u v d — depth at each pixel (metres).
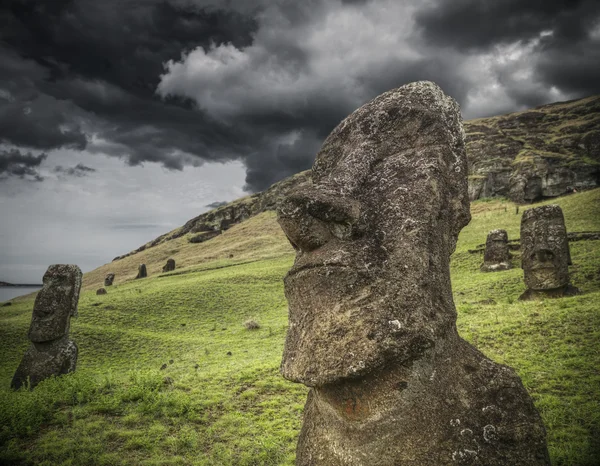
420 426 2.52
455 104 3.66
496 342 8.97
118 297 28.38
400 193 3.01
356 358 2.46
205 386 8.41
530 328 9.35
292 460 5.39
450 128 3.43
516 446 2.48
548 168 59.06
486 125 90.06
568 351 7.76
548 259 13.38
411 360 2.56
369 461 2.55
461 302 15.19
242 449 5.81
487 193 64.12
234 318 22.22
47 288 11.95
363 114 3.71
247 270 37.97
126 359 15.48
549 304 11.47
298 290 2.92
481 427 2.53
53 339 11.70
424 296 2.67
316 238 2.98
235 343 16.03
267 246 59.47
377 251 2.83
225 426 6.51
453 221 3.23
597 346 7.74
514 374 2.81
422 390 2.59
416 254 2.74
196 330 20.17
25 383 11.21
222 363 11.85
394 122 3.48
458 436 2.49
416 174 3.09
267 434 6.20
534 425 2.56
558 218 13.64
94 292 39.59
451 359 2.80
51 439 5.84
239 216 97.06
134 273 63.28
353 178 3.29
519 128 85.00
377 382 2.56
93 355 15.98
